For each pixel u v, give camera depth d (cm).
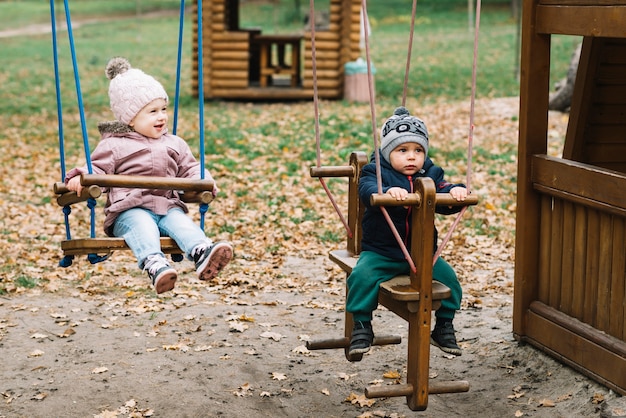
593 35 471
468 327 622
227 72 1872
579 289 507
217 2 1848
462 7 4169
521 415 475
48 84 2206
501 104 1680
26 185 1170
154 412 496
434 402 505
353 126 1536
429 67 2384
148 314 673
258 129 1523
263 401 513
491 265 804
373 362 576
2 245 878
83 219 998
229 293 732
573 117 598
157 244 430
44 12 4425
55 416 491
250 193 1091
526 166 536
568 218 512
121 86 454
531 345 551
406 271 440
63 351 593
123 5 4694
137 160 454
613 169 612
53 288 740
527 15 525
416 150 433
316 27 2075
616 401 462
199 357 582
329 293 732
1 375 550
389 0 4497
